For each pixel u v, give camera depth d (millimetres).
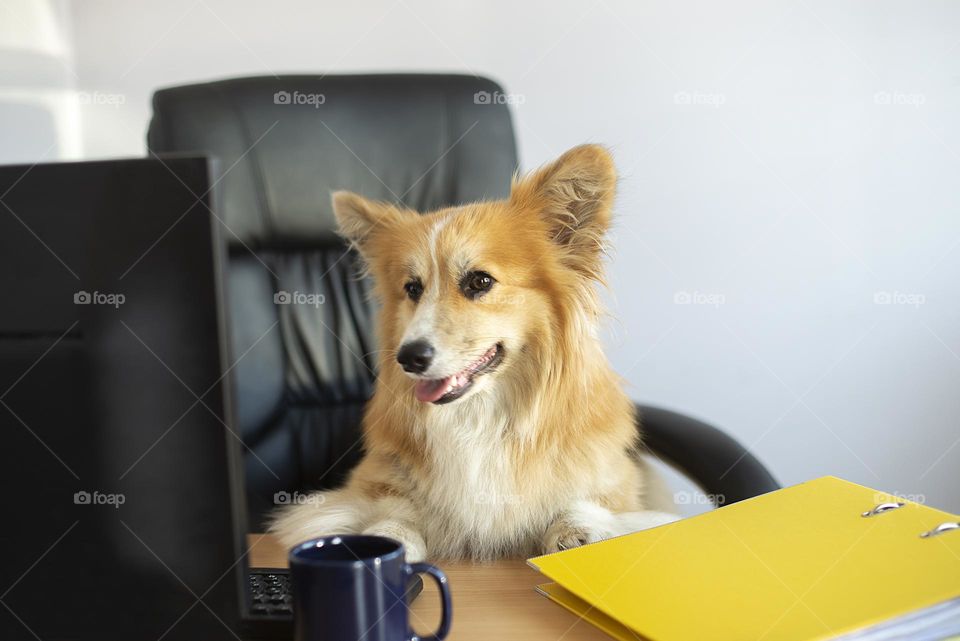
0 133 2430
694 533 920
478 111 1871
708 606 752
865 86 2520
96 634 703
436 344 1387
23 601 705
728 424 2658
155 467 680
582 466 1371
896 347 2629
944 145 2543
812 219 2574
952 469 2670
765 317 2613
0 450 686
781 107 2531
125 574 693
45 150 2512
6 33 2398
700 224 2570
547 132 2545
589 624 865
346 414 1978
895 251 2590
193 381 666
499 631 844
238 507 683
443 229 1512
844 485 1022
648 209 2557
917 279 2600
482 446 1385
